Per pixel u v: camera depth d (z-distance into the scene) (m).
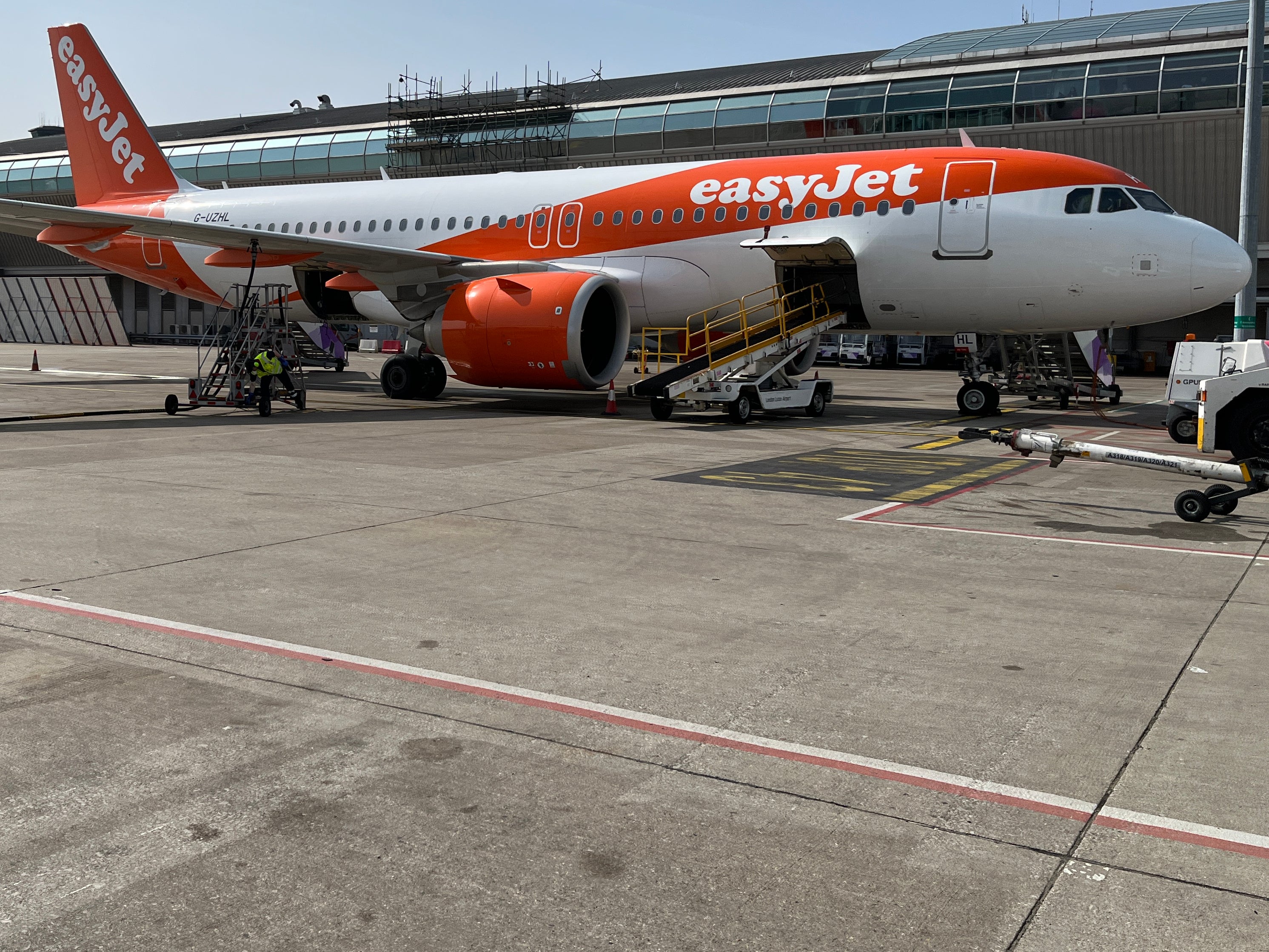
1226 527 10.34
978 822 4.21
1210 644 6.53
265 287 22.88
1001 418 22.02
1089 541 9.66
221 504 10.95
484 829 4.11
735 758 4.78
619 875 3.79
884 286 20.61
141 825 4.11
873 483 12.94
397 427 18.91
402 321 25.17
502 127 52.62
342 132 57.25
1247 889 3.73
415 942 3.39
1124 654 6.32
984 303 20.05
